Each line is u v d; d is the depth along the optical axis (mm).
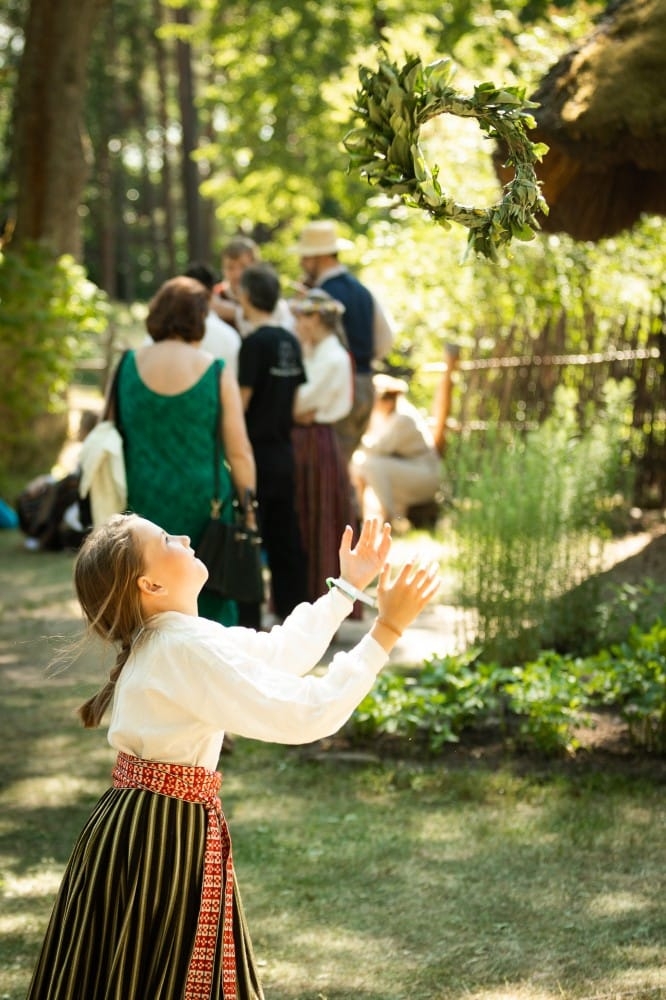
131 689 2574
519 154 2928
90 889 2531
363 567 2877
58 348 14227
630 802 4828
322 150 23438
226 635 2645
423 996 3461
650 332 10320
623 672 5551
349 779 5238
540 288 11391
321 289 8383
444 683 5832
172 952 2514
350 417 8273
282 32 23438
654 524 9500
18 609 8609
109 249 38969
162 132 37844
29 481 13883
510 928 3855
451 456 9953
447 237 11812
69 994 2518
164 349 5359
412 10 20266
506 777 5094
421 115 2883
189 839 2543
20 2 27969
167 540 2689
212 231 37781
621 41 5793
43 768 5527
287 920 3969
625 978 3498
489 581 6559
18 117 15406
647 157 5758
